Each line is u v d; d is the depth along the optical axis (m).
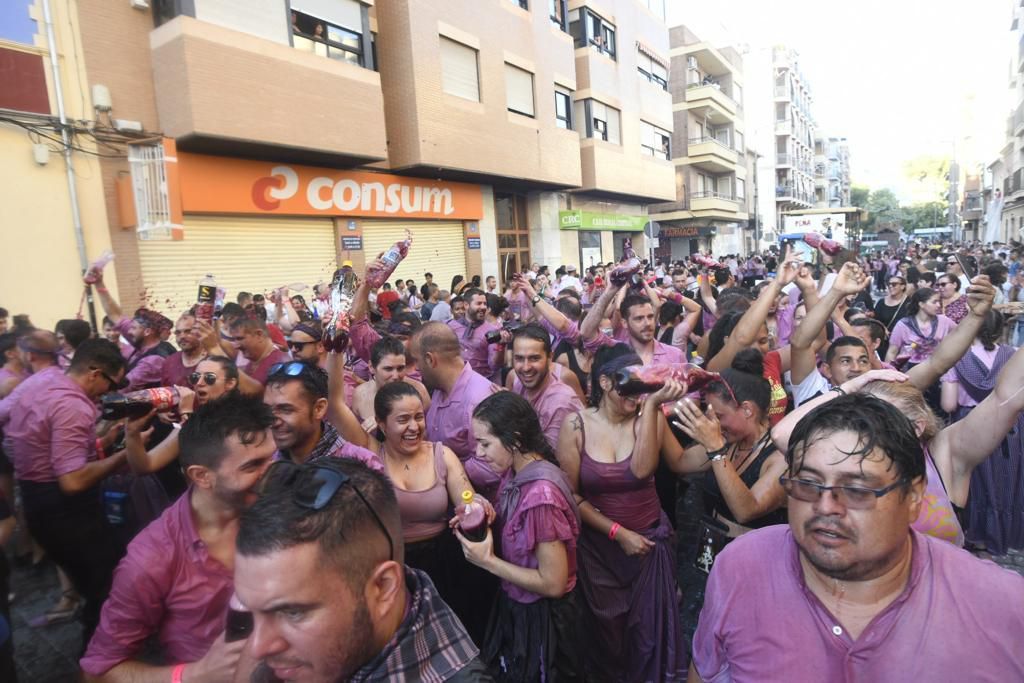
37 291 8.08
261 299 8.64
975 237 56.47
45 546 3.08
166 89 9.02
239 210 10.34
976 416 1.95
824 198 71.94
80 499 3.06
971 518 3.64
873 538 1.16
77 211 8.37
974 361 3.98
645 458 2.57
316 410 2.38
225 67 9.21
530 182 16.97
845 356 3.12
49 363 4.07
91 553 3.10
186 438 1.73
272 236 11.15
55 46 8.14
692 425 2.25
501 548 2.45
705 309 7.06
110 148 8.72
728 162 33.50
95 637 1.70
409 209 13.80
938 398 4.68
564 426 2.83
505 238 17.77
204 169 9.84
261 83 9.67
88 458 3.01
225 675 1.44
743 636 1.36
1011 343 7.15
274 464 1.15
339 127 10.89
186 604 1.74
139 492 3.12
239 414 1.73
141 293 9.08
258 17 9.80
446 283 15.25
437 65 13.40
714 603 1.44
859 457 1.15
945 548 1.28
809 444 1.22
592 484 2.72
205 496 1.74
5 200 7.82
